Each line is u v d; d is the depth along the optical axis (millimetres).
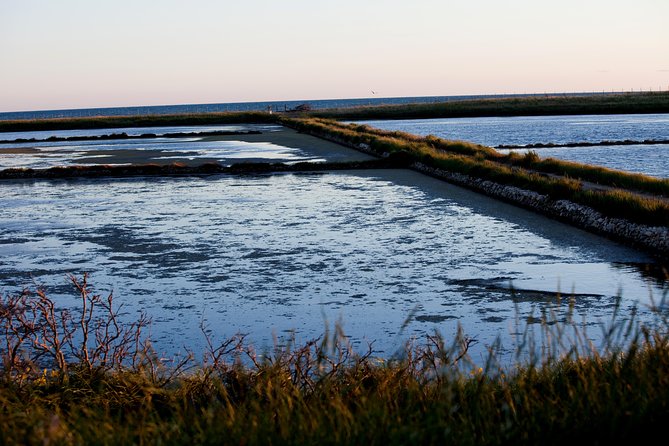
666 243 12977
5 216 19438
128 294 11000
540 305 9797
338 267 12422
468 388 4984
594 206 16156
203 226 16875
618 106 96625
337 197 21406
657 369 4500
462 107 102750
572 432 3949
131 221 17891
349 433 3830
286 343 8359
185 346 8375
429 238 14820
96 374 5988
